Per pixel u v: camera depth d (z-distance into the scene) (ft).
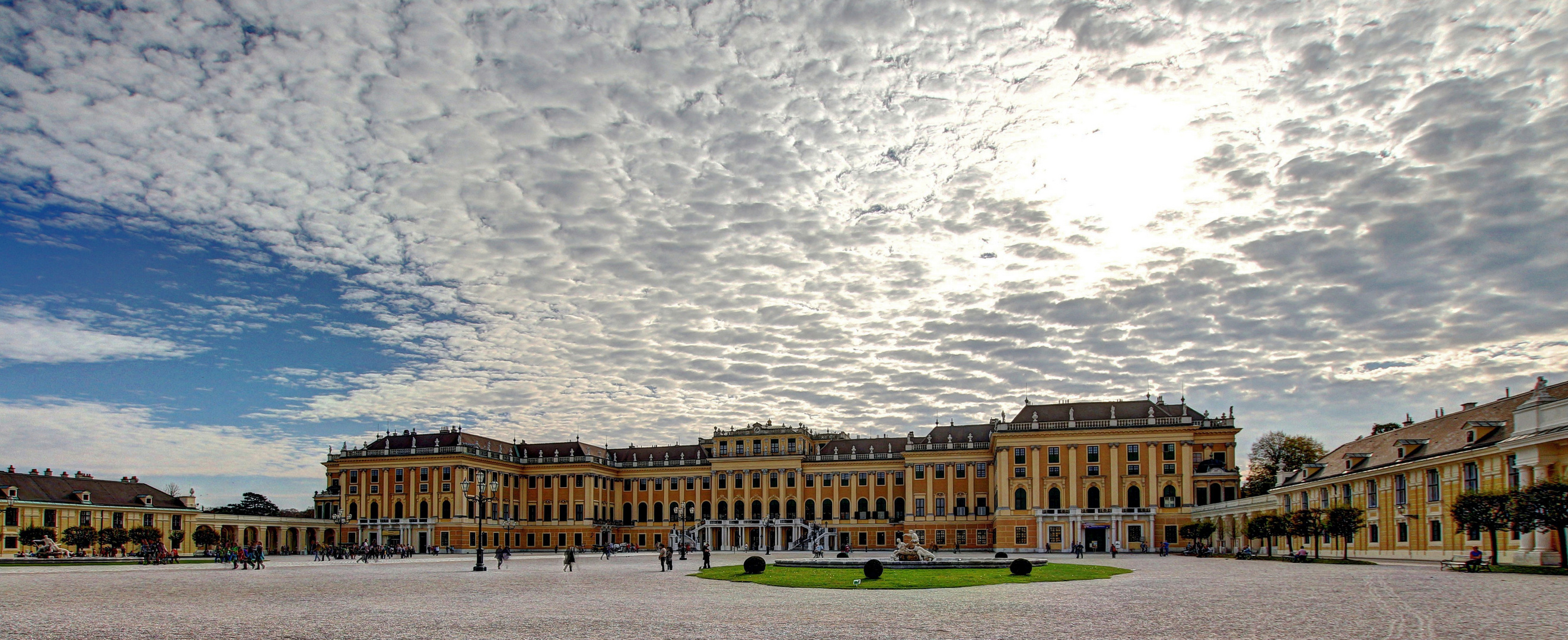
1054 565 234.99
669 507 564.71
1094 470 433.07
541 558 377.09
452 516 490.49
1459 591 132.46
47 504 389.19
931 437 526.57
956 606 122.31
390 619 112.47
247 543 463.01
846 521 523.70
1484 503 187.11
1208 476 434.30
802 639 90.33
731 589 160.35
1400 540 257.96
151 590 165.48
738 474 549.13
